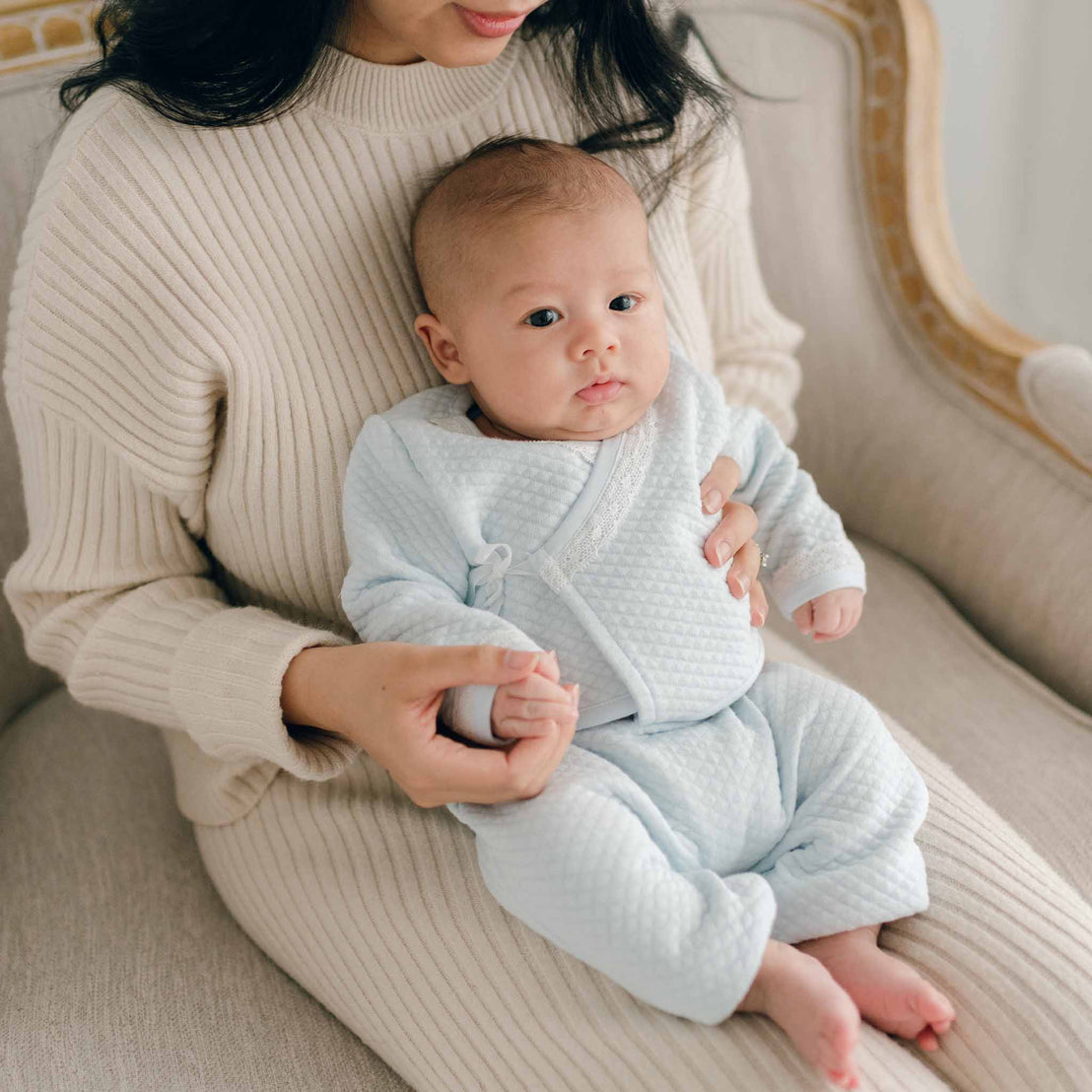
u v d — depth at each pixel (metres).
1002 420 1.29
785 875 0.81
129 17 0.86
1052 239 1.94
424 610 0.82
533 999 0.79
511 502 0.87
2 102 1.10
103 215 0.83
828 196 1.39
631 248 0.87
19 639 1.26
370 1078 0.89
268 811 0.96
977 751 1.09
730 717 0.87
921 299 1.36
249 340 0.88
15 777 1.17
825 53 1.35
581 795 0.77
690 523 0.88
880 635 1.26
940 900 0.82
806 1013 0.71
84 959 0.97
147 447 0.88
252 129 0.88
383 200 0.92
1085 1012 0.75
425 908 0.86
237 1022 0.92
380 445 0.89
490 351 0.86
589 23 0.96
